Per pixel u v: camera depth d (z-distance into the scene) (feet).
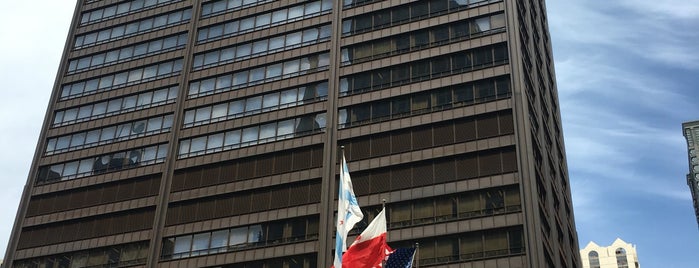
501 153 194.29
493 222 184.55
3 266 237.04
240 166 224.74
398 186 199.72
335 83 226.17
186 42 260.62
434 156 200.54
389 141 208.54
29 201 249.55
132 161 241.76
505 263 177.99
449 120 204.95
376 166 205.05
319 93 227.81
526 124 195.62
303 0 249.96
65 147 256.73
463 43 216.95
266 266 202.90
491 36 214.90
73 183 246.68
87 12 288.51
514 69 206.08
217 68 249.34
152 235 221.46
